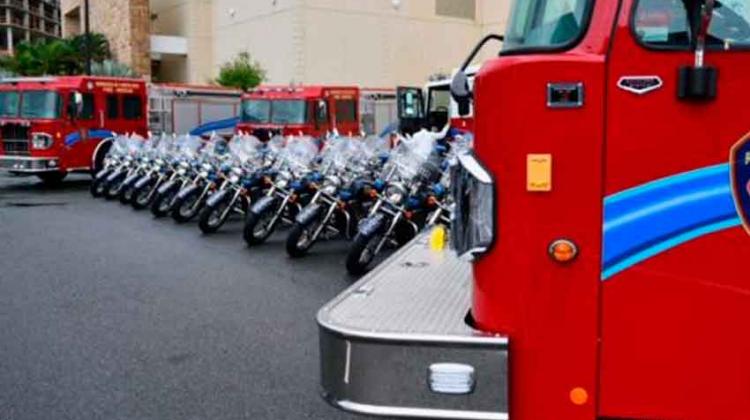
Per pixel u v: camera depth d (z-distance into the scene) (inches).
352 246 313.0
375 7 1423.5
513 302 94.3
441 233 177.5
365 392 99.3
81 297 280.4
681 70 87.3
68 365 203.0
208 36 1681.8
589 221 91.3
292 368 199.8
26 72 1551.4
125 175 591.8
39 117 683.4
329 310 111.7
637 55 88.4
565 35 91.1
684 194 89.1
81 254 367.9
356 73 1418.6
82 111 696.4
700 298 90.3
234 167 432.8
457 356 96.3
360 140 374.3
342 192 361.7
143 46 1615.4
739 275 89.3
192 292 287.1
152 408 173.0
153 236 419.8
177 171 488.4
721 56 86.9
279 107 763.4
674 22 87.7
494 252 95.0
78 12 2049.7
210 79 1582.2
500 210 93.9
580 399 93.6
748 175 87.6
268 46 1439.5
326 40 1382.9
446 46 1514.5
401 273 140.7
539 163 91.4
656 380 92.0
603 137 89.9
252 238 383.6
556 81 90.1
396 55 1459.2
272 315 253.1
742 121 87.0
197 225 459.2
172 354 212.2
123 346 219.6
